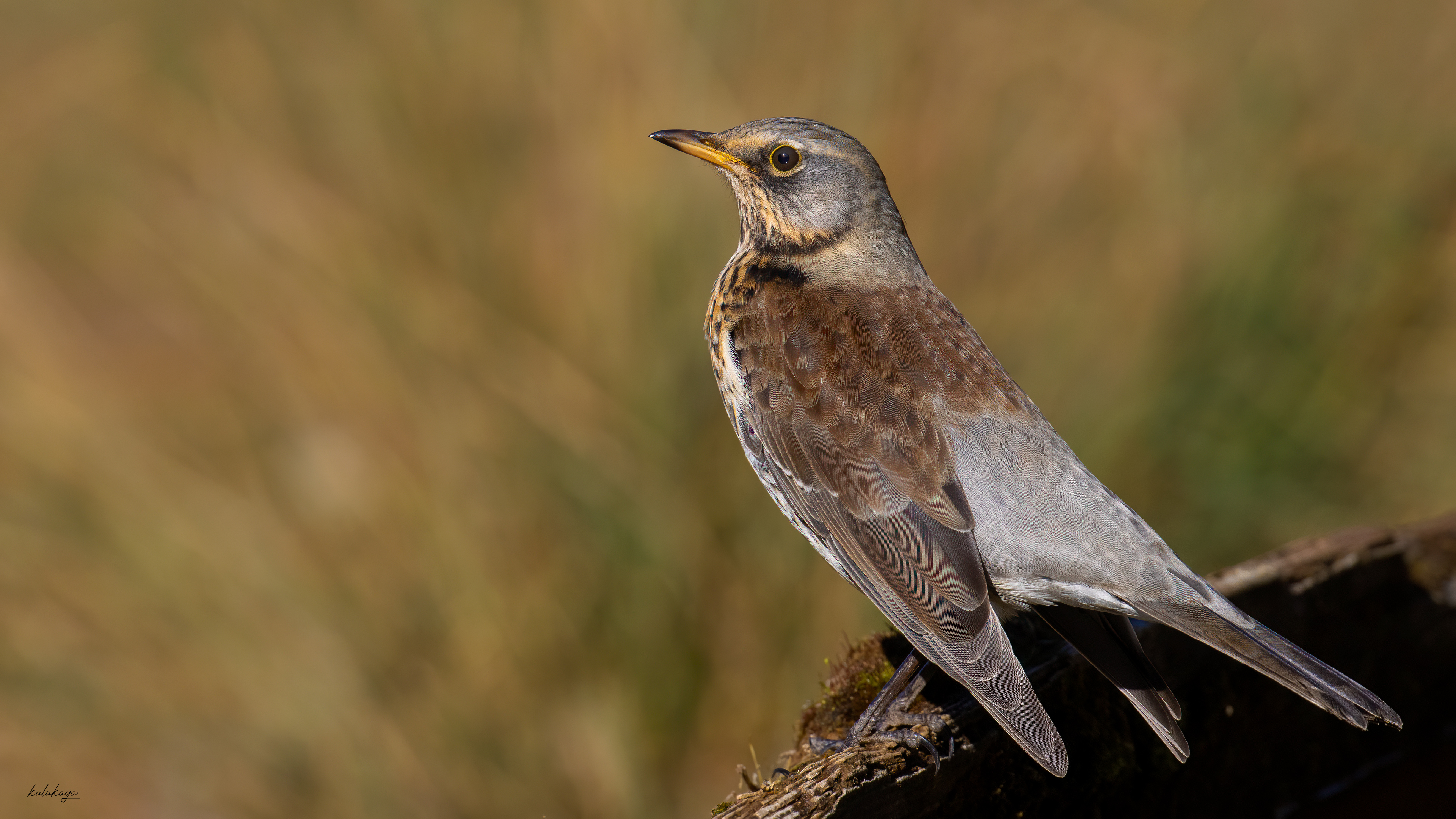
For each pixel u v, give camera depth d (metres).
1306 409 12.27
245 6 12.75
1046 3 12.36
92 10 16.33
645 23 11.02
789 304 7.31
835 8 11.20
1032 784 6.44
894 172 11.16
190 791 9.82
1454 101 13.80
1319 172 13.28
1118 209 12.20
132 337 13.95
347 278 11.04
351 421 10.73
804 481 6.96
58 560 10.42
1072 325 11.55
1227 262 12.30
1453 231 13.65
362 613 10.21
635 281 10.52
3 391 11.86
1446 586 7.77
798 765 6.48
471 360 10.66
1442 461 12.62
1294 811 7.40
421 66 11.49
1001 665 5.89
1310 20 13.89
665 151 10.70
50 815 9.70
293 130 12.16
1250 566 7.32
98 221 15.48
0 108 15.62
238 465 10.99
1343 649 7.51
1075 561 6.32
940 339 7.08
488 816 9.86
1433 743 7.85
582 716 10.05
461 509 10.30
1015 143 11.92
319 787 9.91
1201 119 12.96
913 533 6.52
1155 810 6.87
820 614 10.16
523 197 11.08
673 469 10.33
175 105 14.23
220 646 10.12
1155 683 5.98
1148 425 11.57
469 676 10.16
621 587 10.21
